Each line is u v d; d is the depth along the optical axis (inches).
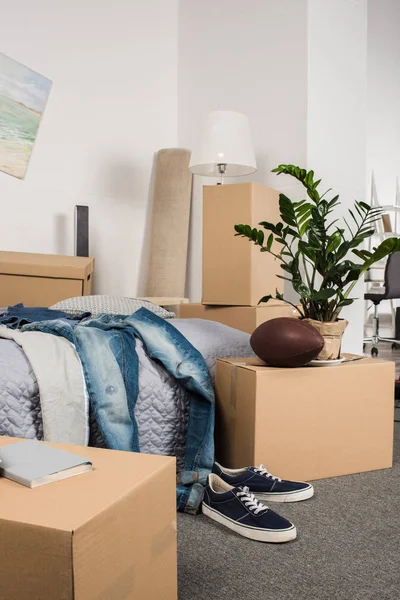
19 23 138.3
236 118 121.7
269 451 66.4
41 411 56.9
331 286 74.6
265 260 107.5
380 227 228.4
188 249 165.0
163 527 35.5
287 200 72.4
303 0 124.4
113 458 37.1
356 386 72.8
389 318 249.0
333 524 56.6
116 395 61.3
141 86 161.6
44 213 143.3
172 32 168.2
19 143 137.9
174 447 67.5
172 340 69.6
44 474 32.1
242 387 68.1
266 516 53.7
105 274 155.6
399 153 249.3
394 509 60.7
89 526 27.3
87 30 150.6
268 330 67.9
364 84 138.6
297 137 126.4
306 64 124.0
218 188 106.4
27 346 59.2
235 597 42.8
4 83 135.0
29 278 120.6
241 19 143.6
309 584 44.8
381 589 44.2
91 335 64.0
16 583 27.5
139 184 161.8
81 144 149.8
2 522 27.6
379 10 239.9
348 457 72.4
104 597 28.8
